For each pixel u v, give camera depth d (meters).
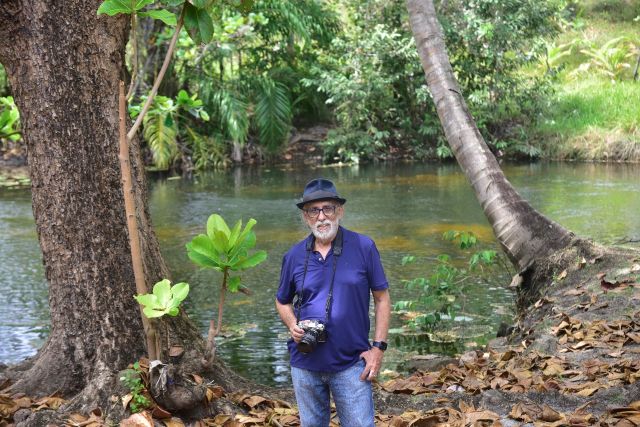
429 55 9.52
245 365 7.39
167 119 7.02
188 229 13.52
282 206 15.47
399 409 5.42
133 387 4.80
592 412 5.04
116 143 5.34
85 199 5.26
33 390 5.28
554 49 26.23
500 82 22.06
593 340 6.51
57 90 5.20
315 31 24.20
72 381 5.27
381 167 21.00
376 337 4.12
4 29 5.15
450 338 8.04
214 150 21.41
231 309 9.16
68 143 5.23
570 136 21.62
